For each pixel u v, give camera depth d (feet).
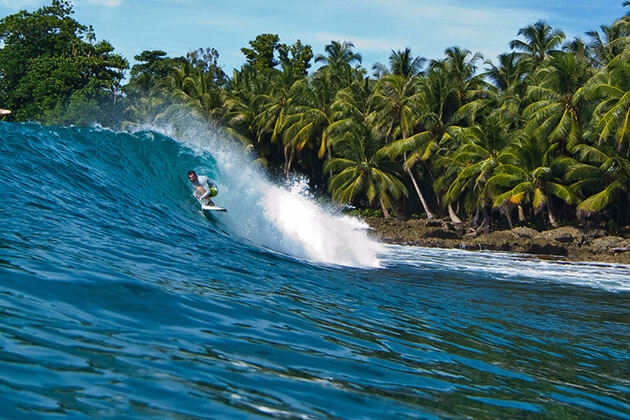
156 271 17.93
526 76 116.37
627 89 92.32
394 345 14.76
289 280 22.99
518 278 46.32
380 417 9.15
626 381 14.93
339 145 129.49
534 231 99.14
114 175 35.22
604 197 96.58
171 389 8.76
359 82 146.10
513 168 104.32
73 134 38.32
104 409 7.63
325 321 16.22
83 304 12.47
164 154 41.22
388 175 125.18
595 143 100.73
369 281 28.76
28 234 18.60
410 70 131.95
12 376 8.04
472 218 123.44
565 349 18.34
